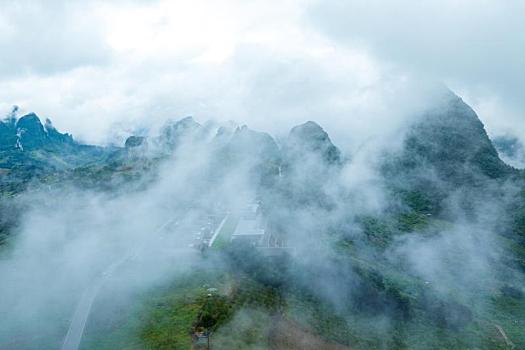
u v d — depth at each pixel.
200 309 100.94
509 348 117.50
